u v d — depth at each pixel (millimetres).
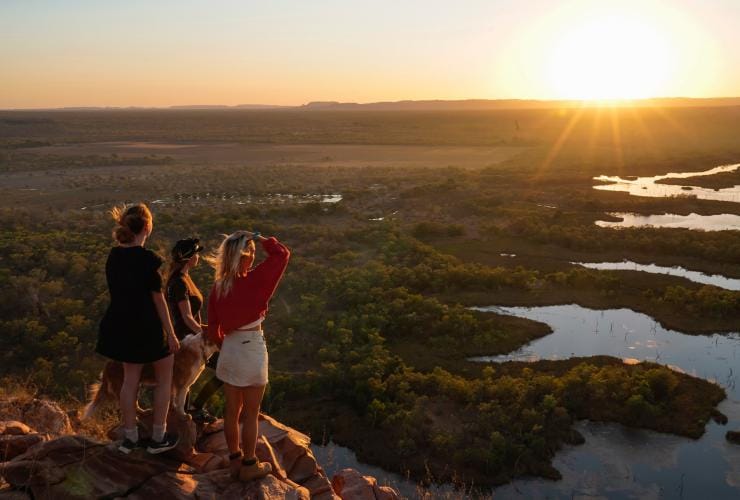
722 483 19953
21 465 5434
